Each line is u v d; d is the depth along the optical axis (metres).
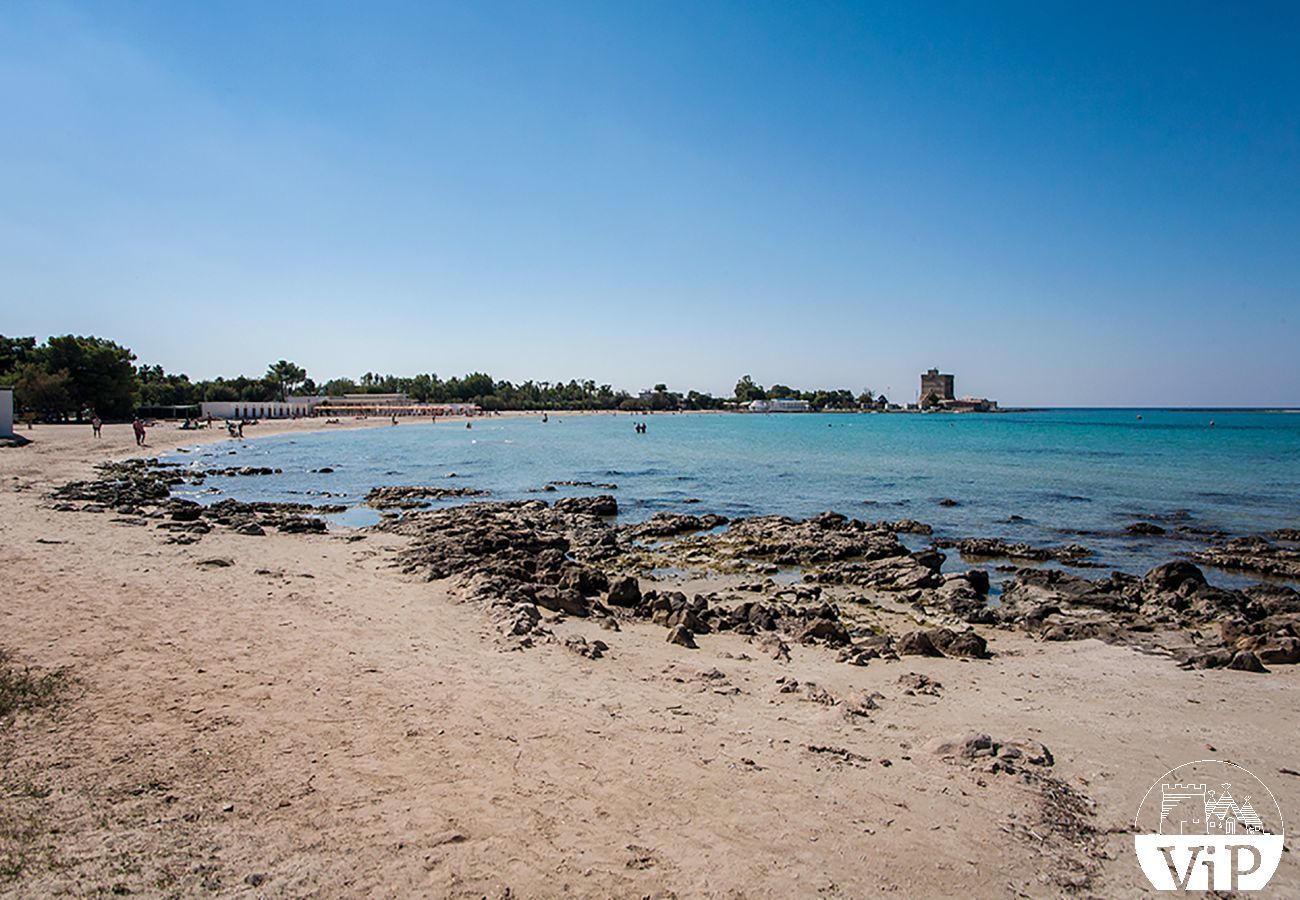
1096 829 7.36
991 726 10.04
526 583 17.62
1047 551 26.94
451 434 114.56
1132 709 11.03
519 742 8.74
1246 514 36.19
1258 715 10.84
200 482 47.88
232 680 10.37
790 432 128.88
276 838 6.51
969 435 116.88
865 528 30.92
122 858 6.06
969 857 6.73
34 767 7.53
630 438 106.06
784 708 10.39
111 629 12.44
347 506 38.16
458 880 6.04
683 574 23.19
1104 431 131.88
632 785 7.81
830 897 6.07
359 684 10.46
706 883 6.18
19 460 50.94
